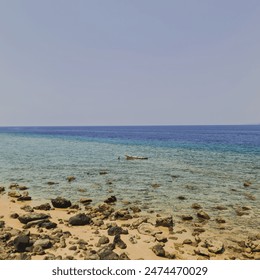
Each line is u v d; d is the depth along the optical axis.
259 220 15.59
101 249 10.35
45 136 131.12
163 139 102.69
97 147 65.75
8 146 68.50
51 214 15.91
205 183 25.64
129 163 38.38
